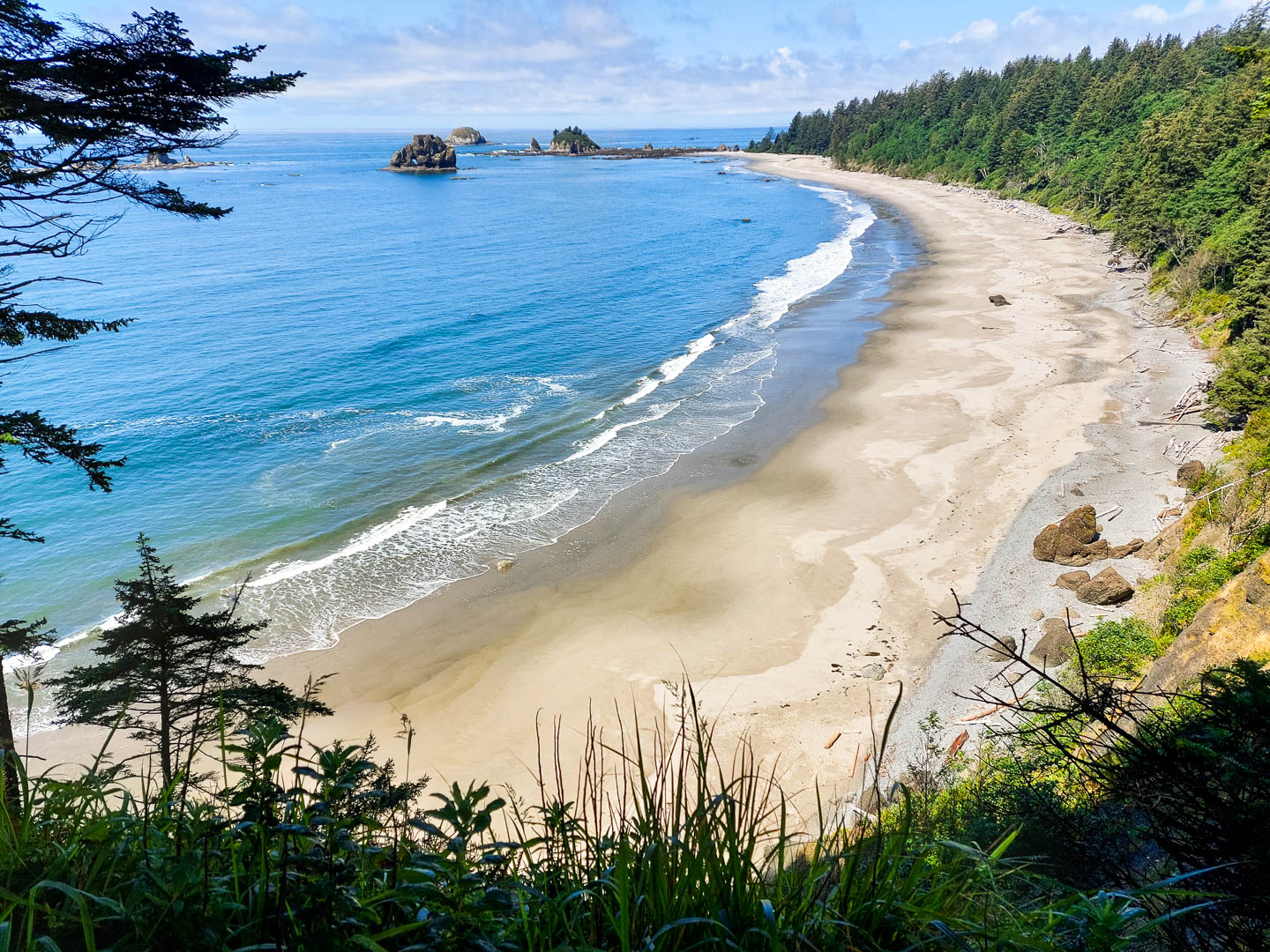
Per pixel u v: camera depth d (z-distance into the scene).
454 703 21.77
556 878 2.53
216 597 26.09
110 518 31.36
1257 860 2.34
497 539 29.77
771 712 20.66
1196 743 2.81
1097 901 2.29
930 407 40.34
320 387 46.12
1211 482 26.78
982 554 27.19
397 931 2.13
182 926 2.03
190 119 9.71
